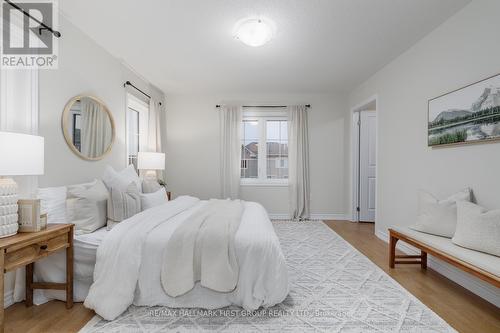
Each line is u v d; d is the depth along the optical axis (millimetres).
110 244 1806
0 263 1298
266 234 1924
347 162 4949
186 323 1639
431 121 2592
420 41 2814
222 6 2229
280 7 2240
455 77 2314
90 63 2750
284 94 5004
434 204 2330
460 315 1747
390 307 1836
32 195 2002
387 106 3510
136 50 3084
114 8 2246
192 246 1773
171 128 5004
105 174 2393
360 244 3385
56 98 2275
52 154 2230
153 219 2131
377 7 2236
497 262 1609
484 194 2029
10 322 1637
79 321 1656
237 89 4730
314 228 4230
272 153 5082
